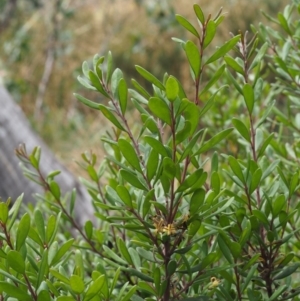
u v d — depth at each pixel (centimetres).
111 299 71
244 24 460
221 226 70
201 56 64
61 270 67
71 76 515
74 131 411
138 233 70
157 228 65
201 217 66
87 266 84
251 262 68
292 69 86
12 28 524
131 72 522
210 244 78
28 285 62
